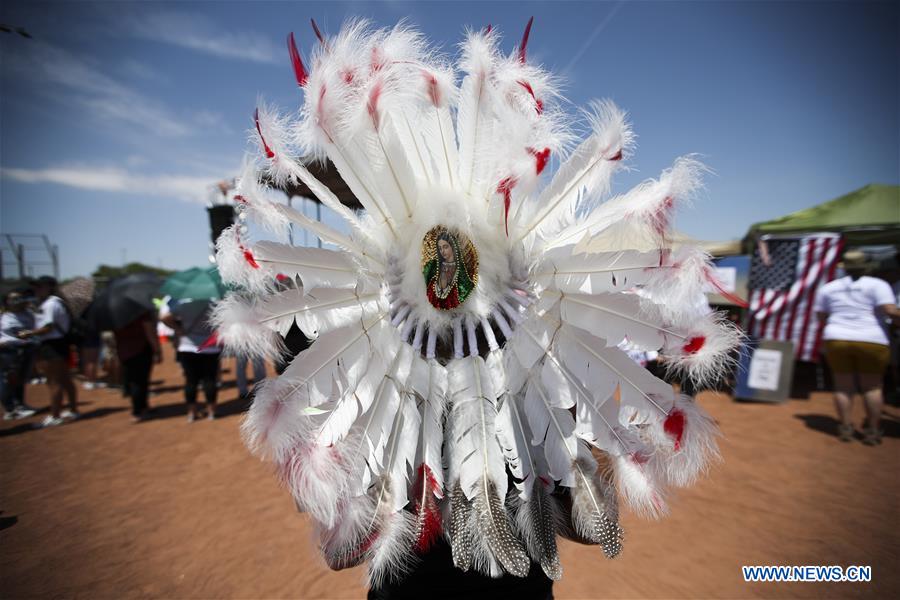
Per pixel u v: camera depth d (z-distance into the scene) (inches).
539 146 41.9
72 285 385.7
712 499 163.5
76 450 235.3
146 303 278.7
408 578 47.9
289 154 44.4
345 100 42.8
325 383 42.3
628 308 44.1
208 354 267.4
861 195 309.7
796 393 309.3
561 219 49.6
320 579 126.1
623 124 44.1
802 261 289.1
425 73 45.0
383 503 43.9
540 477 47.1
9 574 131.2
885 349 211.0
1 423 289.3
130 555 140.2
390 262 49.0
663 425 44.3
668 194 41.0
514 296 49.2
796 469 187.6
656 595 115.0
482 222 49.0
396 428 45.9
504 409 47.0
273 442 39.6
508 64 44.7
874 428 213.6
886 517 150.3
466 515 44.6
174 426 267.7
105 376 434.3
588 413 46.2
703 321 42.5
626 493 46.0
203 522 158.4
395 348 47.6
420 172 49.8
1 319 297.0
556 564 45.1
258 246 40.8
